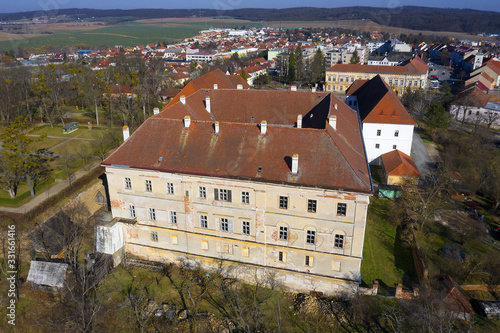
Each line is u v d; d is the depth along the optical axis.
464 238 64.62
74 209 68.94
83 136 112.81
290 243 52.25
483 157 96.25
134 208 58.06
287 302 52.25
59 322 47.88
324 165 50.56
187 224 56.03
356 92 120.56
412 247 62.19
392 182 84.44
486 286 54.25
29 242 62.03
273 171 51.34
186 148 56.22
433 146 110.88
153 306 50.66
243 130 55.81
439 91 173.12
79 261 57.12
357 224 48.56
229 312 49.91
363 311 49.38
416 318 47.56
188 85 100.94
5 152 75.06
